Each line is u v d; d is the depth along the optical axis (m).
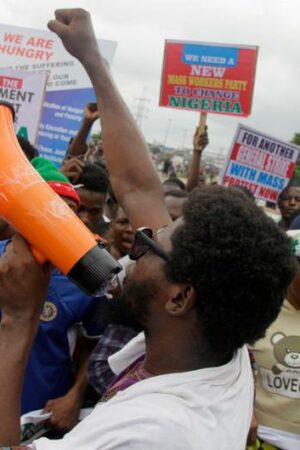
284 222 5.59
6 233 2.04
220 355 1.07
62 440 0.96
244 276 0.99
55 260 0.96
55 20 1.56
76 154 3.89
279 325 2.16
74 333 2.31
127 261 1.52
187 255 1.00
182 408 0.95
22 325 1.01
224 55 5.71
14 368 0.99
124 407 0.95
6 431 0.97
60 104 4.30
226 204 1.02
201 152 5.82
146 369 1.14
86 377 2.30
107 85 1.53
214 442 0.94
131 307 1.13
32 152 2.98
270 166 5.70
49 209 0.97
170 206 2.97
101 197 3.13
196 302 1.03
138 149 1.50
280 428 2.12
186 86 5.86
